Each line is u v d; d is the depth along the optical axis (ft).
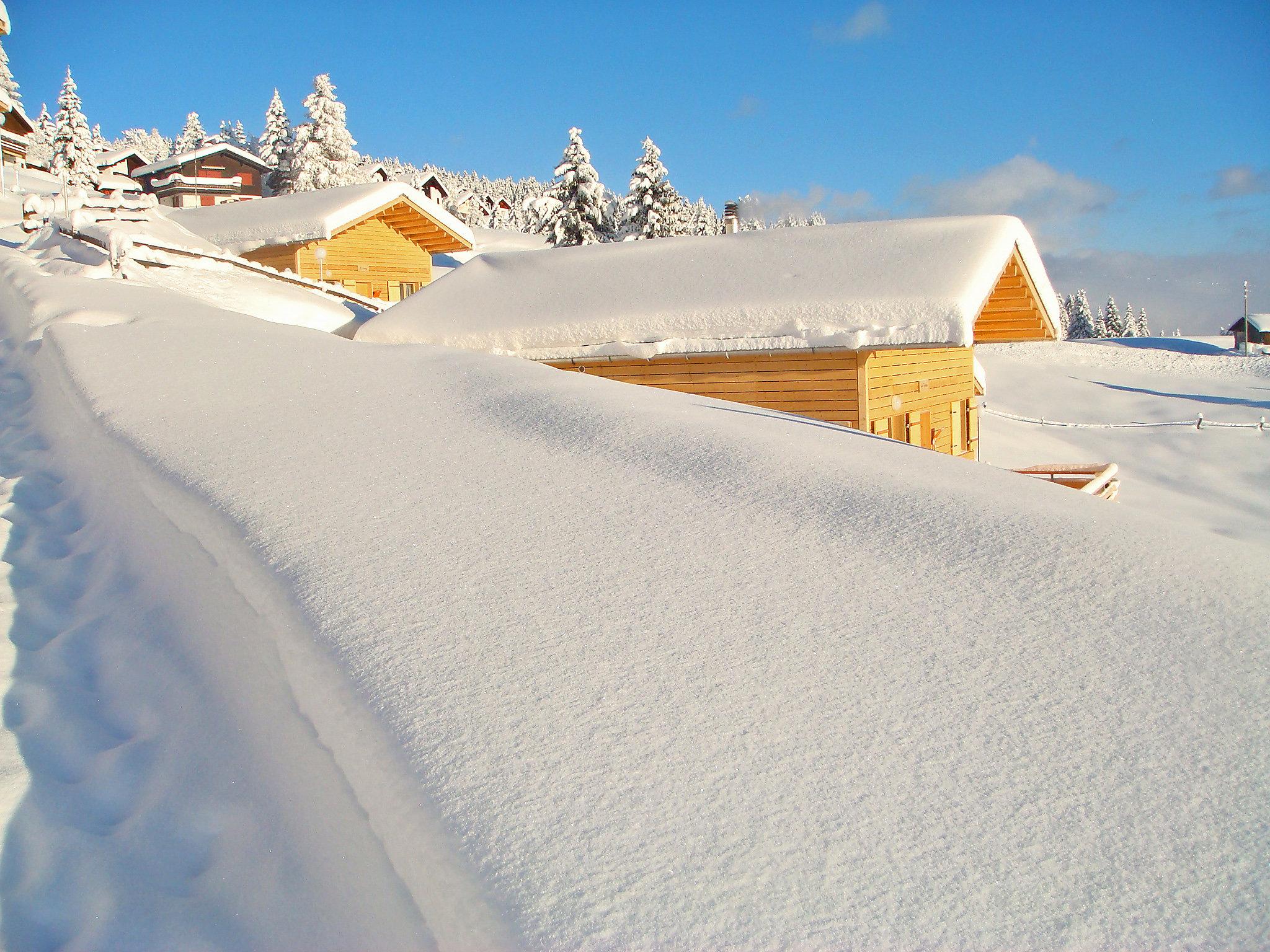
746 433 20.13
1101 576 12.54
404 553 13.73
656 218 136.26
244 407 22.53
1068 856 7.52
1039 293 43.78
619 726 9.34
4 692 12.29
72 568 16.39
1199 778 8.39
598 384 26.53
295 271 77.10
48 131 208.85
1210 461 90.89
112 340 28.94
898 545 13.84
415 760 8.91
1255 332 184.34
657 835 7.79
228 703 11.59
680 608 11.94
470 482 17.13
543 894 7.18
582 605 12.01
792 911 6.96
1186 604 11.75
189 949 8.41
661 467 17.72
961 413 49.75
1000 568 12.89
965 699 9.81
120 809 10.48
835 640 11.08
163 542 15.96
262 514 15.38
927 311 35.12
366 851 8.52
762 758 8.82
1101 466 31.96
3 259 50.21
